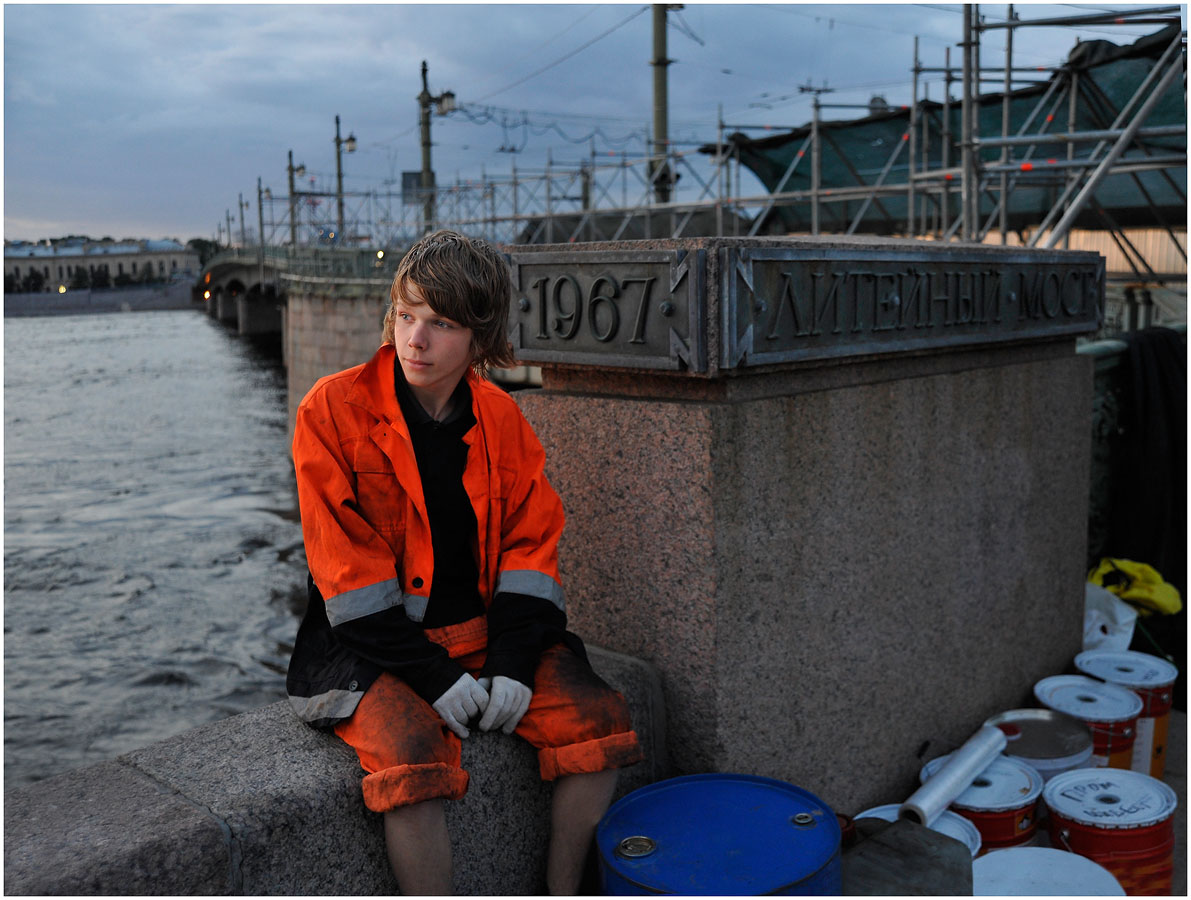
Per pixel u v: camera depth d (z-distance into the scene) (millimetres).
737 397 2711
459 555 2385
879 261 3053
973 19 8250
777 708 2889
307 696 2221
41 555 25719
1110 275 16766
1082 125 14312
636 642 2867
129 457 41000
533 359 3006
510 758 2295
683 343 2586
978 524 3754
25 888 1642
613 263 2736
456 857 2209
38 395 62531
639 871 2121
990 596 3871
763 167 22969
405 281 2168
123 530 28375
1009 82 9641
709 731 2721
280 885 1928
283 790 1970
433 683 2137
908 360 3381
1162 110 12938
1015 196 18469
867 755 3266
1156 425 6527
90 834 1804
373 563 2176
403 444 2250
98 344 107000
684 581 2719
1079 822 3133
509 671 2230
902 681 3408
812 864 2137
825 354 2875
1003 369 3822
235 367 80562
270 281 72938
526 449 2449
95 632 19484
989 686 3914
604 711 2250
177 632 19359
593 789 2254
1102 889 2699
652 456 2752
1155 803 3219
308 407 2234
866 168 21859
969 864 2500
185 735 2232
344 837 2018
